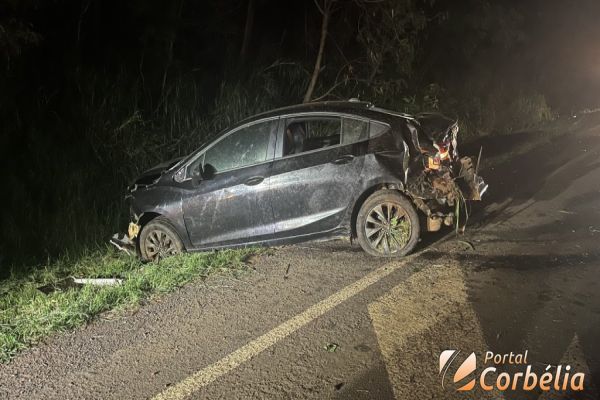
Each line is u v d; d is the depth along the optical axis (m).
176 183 6.98
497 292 5.46
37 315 5.51
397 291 5.57
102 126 9.73
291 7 14.16
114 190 9.12
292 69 12.53
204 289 5.91
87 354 4.79
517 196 8.61
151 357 4.68
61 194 8.69
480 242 6.77
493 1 16.86
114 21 11.52
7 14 8.52
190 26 12.31
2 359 4.76
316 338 4.80
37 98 9.72
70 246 7.62
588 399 3.89
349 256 6.54
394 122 6.43
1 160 8.82
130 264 7.10
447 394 4.01
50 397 4.23
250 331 4.98
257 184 6.62
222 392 4.16
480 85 17.03
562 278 5.70
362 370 4.32
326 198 6.49
